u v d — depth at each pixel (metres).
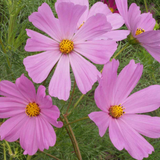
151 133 0.28
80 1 0.29
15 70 0.39
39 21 0.26
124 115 0.29
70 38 0.28
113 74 0.27
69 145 0.37
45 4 0.26
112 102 0.28
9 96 0.26
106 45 0.27
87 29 0.27
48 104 0.25
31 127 0.27
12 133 0.27
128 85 0.29
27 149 0.27
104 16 0.26
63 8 0.26
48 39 0.27
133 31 0.30
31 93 0.26
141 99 0.29
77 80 0.27
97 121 0.25
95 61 0.27
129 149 0.26
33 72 0.26
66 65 0.27
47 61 0.27
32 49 0.26
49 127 0.26
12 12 0.37
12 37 0.39
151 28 0.33
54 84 0.26
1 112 0.27
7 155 0.37
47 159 0.37
